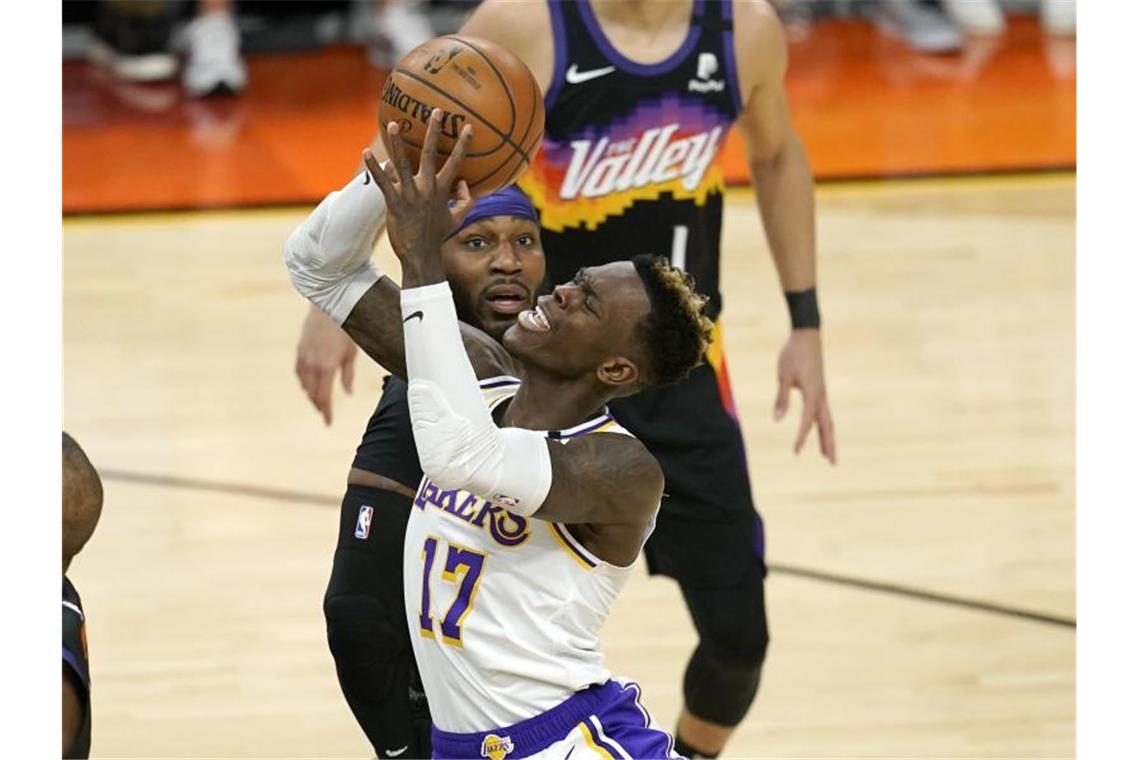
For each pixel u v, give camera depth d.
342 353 11.40
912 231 25.72
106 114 31.20
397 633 9.34
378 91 32.59
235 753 12.72
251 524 16.84
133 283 23.69
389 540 9.29
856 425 19.30
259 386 20.42
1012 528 16.78
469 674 7.89
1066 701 13.63
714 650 11.80
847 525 16.89
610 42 11.31
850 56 35.12
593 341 7.58
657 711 13.38
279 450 18.66
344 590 9.34
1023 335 21.95
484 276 9.62
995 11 36.69
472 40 7.99
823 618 15.07
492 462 7.20
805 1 37.78
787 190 12.52
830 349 21.52
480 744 7.99
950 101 31.70
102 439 18.80
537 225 9.94
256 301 23.19
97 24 34.31
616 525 7.66
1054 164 28.31
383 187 7.24
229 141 29.59
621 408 11.52
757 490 17.67
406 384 9.57
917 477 18.00
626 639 14.73
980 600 15.36
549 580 7.79
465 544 7.85
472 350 8.47
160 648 14.43
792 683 13.98
